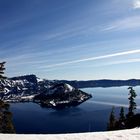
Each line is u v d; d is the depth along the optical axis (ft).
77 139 39.63
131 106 167.73
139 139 40.91
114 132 46.11
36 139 38.99
